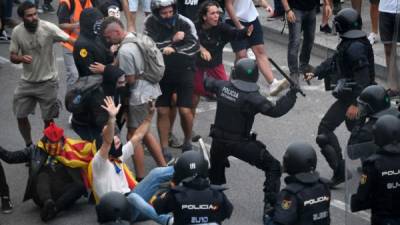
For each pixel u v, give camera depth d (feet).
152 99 81.51
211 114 104.17
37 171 76.07
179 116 96.78
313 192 58.13
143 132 78.59
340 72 80.12
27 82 87.92
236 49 107.34
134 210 69.36
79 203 79.61
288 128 99.09
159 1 85.81
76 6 96.37
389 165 59.67
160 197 60.49
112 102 73.36
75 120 78.02
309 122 100.94
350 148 62.23
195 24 91.40
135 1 112.06
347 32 79.30
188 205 58.29
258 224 75.77
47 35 87.25
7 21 138.00
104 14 94.79
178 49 85.81
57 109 89.92
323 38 127.65
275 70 120.16
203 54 90.38
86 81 77.56
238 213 77.87
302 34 127.24
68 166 76.13
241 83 73.61
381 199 60.18
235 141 73.92
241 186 83.51
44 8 149.38
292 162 58.75
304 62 116.47
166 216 63.21
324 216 58.80
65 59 96.89
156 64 81.05
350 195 61.87
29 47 86.74
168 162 87.04
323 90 111.34
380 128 60.18
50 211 75.25
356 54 78.18
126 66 80.12
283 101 73.10
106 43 80.89
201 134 97.81
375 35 125.39
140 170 81.87
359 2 131.13
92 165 74.18
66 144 76.48
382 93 70.74
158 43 86.99
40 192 75.56
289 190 58.18
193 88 88.22
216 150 75.05
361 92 73.67
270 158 73.87
